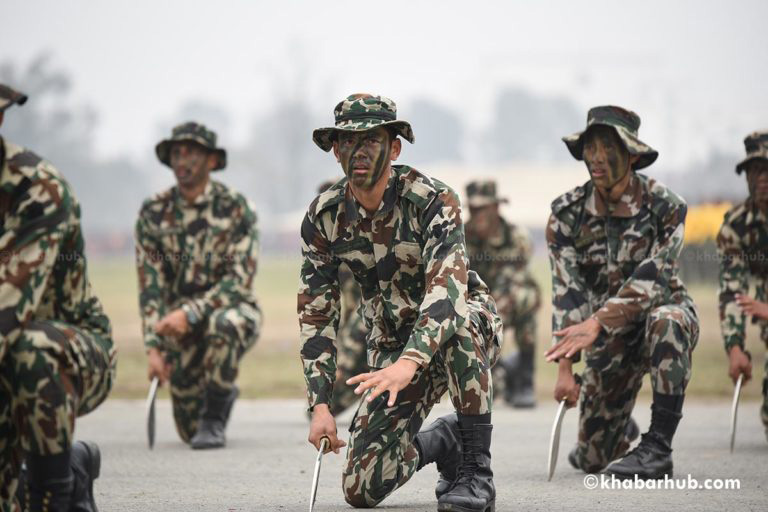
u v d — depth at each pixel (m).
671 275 15.95
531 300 28.52
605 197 16.33
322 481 16.75
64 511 10.70
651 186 16.25
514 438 22.28
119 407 29.31
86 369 10.74
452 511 12.50
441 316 12.02
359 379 11.59
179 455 19.97
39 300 10.33
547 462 18.62
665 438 16.12
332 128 12.42
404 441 13.20
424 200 12.56
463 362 12.66
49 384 10.30
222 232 21.62
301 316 13.10
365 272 13.15
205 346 21.48
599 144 16.03
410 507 13.96
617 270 16.36
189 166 21.30
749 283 20.08
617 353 16.33
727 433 22.75
